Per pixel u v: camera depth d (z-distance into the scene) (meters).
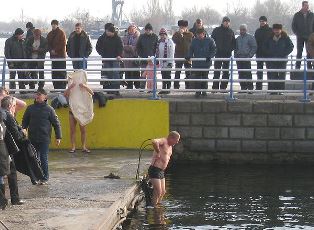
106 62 21.11
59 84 21.77
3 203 12.75
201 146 20.61
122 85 22.33
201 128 20.56
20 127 13.80
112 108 20.34
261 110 20.39
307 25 22.19
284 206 15.80
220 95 21.42
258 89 21.55
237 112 20.47
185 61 20.97
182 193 16.94
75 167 17.50
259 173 19.44
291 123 20.39
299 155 20.47
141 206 15.47
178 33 21.95
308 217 14.94
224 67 21.77
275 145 20.48
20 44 21.83
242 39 21.44
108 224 12.61
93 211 13.05
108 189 14.92
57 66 21.72
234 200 16.30
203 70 20.36
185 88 21.67
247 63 21.75
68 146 20.16
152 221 14.39
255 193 17.05
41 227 11.99
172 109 20.47
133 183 15.52
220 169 19.95
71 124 19.50
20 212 12.95
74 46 21.34
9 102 13.92
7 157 12.41
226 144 20.55
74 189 14.91
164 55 21.52
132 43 22.05
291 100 20.75
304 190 17.39
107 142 20.38
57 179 15.97
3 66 20.61
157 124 20.39
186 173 19.39
